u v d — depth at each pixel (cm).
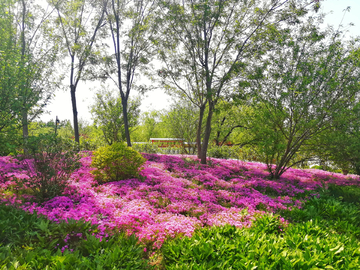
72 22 1873
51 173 668
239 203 828
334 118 1076
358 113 1035
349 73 1100
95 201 688
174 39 1598
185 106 2666
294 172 1557
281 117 1206
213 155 2280
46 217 546
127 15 1836
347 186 1165
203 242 436
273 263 368
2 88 742
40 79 984
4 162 1034
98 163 948
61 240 467
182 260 402
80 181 903
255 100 1249
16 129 855
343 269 374
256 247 419
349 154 1120
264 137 1241
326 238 497
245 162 1797
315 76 1086
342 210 742
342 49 1122
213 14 1419
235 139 2891
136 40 1825
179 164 1484
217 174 1345
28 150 684
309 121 1116
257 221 606
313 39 1134
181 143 2858
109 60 1778
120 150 964
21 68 826
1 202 602
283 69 1192
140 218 608
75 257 372
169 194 838
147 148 2416
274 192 1062
